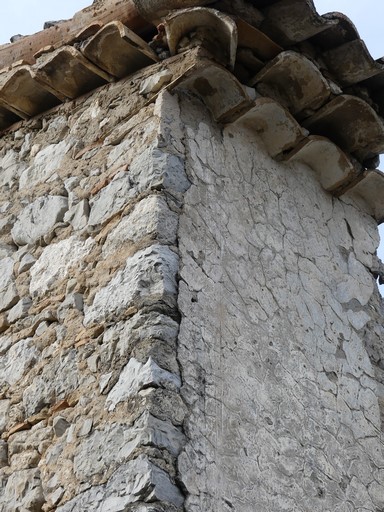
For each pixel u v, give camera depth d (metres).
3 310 6.43
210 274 5.93
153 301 5.61
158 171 6.06
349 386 6.37
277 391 5.91
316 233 6.77
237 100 6.40
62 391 5.80
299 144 6.73
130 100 6.55
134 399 5.36
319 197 6.94
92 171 6.48
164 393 5.35
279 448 5.74
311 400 6.08
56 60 6.70
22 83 6.95
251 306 6.05
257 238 6.35
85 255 6.17
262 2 6.44
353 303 6.73
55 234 6.46
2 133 7.29
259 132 6.70
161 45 6.57
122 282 5.80
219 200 6.25
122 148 6.38
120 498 5.14
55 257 6.35
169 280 5.70
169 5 6.39
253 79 6.51
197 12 6.23
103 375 5.62
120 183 6.21
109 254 6.02
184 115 6.35
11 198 6.90
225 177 6.37
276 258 6.39
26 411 5.93
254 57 6.47
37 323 6.19
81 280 6.09
